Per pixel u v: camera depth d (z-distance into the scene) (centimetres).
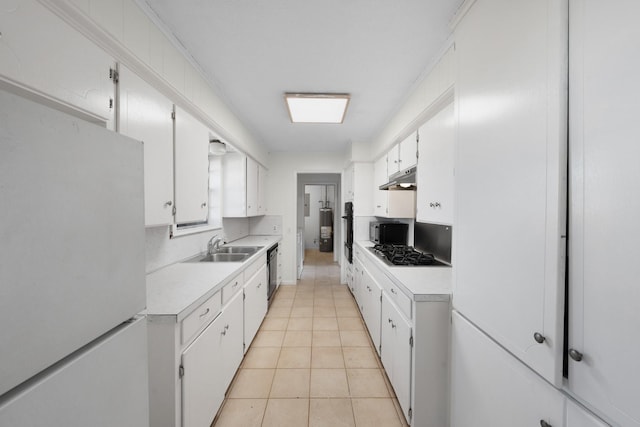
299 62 176
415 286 148
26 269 45
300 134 340
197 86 181
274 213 441
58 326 50
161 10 130
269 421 157
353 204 375
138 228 74
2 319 41
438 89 165
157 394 109
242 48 162
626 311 55
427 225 246
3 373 41
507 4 91
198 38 152
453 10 130
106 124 108
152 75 133
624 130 55
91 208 58
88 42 98
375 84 204
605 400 60
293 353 231
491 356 100
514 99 88
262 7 129
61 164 51
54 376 50
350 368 209
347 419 159
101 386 60
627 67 55
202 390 133
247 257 237
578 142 66
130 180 71
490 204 100
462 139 121
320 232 790
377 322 223
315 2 126
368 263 270
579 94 66
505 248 92
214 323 149
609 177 58
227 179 304
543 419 76
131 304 71
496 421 97
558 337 70
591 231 63
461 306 122
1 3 71
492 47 100
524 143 83
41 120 47
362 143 366
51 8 84
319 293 397
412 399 140
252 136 326
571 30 68
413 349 139
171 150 154
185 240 227
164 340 109
